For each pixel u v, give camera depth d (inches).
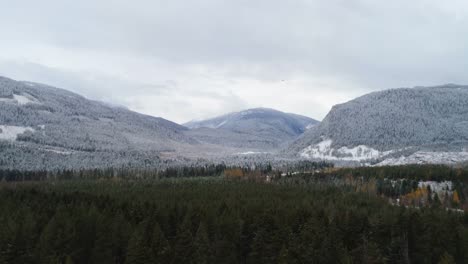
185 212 4178.2
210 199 5108.3
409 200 6338.6
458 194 6781.5
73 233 3297.2
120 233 3422.7
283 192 6028.5
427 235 3838.6
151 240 3348.9
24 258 2982.3
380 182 7544.3
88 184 7081.7
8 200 4394.7
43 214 3831.2
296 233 3875.5
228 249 3415.4
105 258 3201.3
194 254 3280.0
